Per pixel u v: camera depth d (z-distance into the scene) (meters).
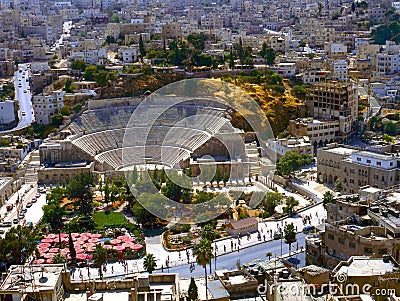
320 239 167.25
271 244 198.00
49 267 109.44
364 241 147.00
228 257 187.88
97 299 98.00
